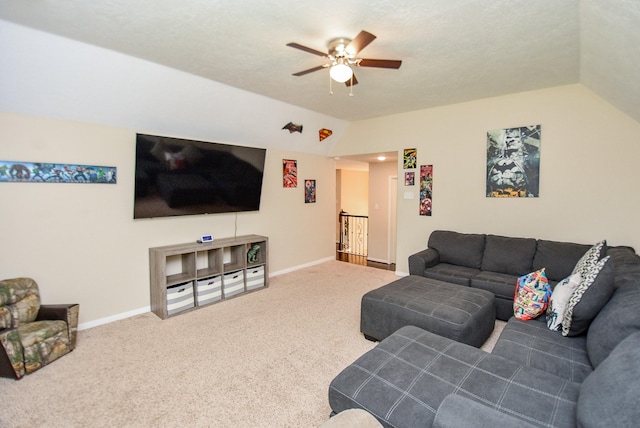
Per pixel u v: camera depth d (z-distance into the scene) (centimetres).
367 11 212
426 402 144
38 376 239
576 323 198
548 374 161
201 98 360
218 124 408
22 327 249
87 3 201
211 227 438
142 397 217
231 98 381
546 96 373
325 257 630
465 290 303
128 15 215
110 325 332
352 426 112
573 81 348
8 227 279
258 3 202
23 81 260
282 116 456
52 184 300
